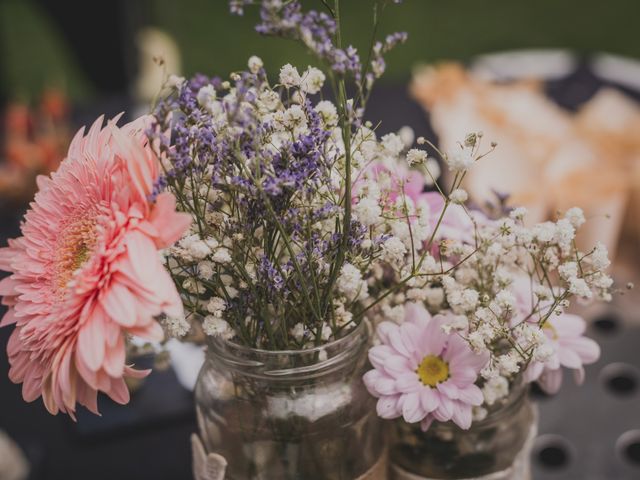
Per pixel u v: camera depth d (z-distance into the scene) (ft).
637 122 4.97
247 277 1.92
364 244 1.94
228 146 1.80
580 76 6.81
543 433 3.75
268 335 2.03
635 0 16.22
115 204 1.76
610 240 4.24
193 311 2.05
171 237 1.70
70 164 2.00
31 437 3.87
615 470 3.55
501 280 2.07
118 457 3.76
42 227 2.05
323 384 2.11
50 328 1.87
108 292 1.73
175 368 4.09
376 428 2.27
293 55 14.64
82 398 1.89
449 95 5.52
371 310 2.32
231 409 2.15
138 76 9.90
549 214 4.25
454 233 2.23
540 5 16.33
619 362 4.10
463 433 2.29
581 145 4.44
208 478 2.34
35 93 12.59
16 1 15.38
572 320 2.31
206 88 1.82
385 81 7.01
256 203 1.85
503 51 14.85
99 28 9.34
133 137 1.82
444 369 2.12
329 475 2.20
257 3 1.64
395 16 15.78
